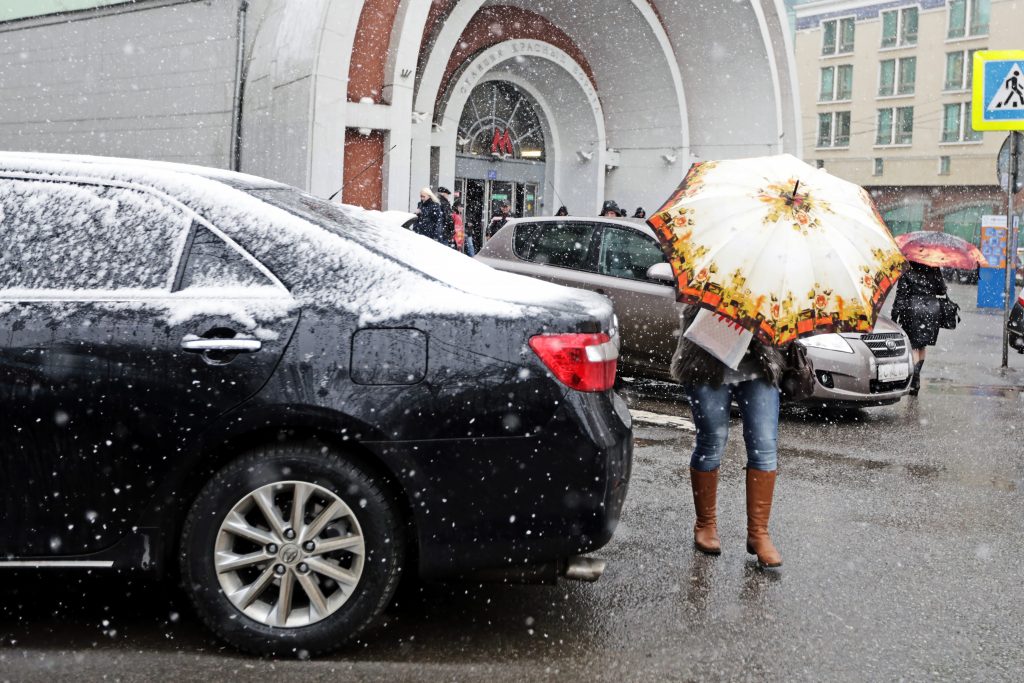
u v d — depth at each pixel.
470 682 3.08
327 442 3.23
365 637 3.43
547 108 27.81
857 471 6.46
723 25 26.62
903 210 53.53
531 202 28.44
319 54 15.85
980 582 4.29
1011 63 12.23
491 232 22.31
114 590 3.87
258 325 3.17
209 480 3.19
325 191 16.17
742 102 28.02
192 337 3.15
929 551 4.74
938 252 9.95
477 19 24.20
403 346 3.19
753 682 3.17
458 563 3.23
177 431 3.13
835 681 3.21
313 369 3.15
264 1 19.22
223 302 3.20
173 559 3.32
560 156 28.45
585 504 3.25
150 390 3.14
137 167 3.45
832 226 3.88
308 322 3.18
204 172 3.61
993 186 50.09
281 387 3.13
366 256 3.32
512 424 3.21
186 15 20.56
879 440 7.61
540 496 3.23
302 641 3.19
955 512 5.49
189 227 3.31
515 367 3.23
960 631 3.70
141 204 3.35
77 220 3.33
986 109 12.34
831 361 8.16
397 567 3.23
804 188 4.02
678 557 4.51
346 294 3.24
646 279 8.80
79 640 3.34
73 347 3.16
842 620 3.78
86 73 23.28
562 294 3.60
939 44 51.34
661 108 27.52
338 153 16.30
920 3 51.81
